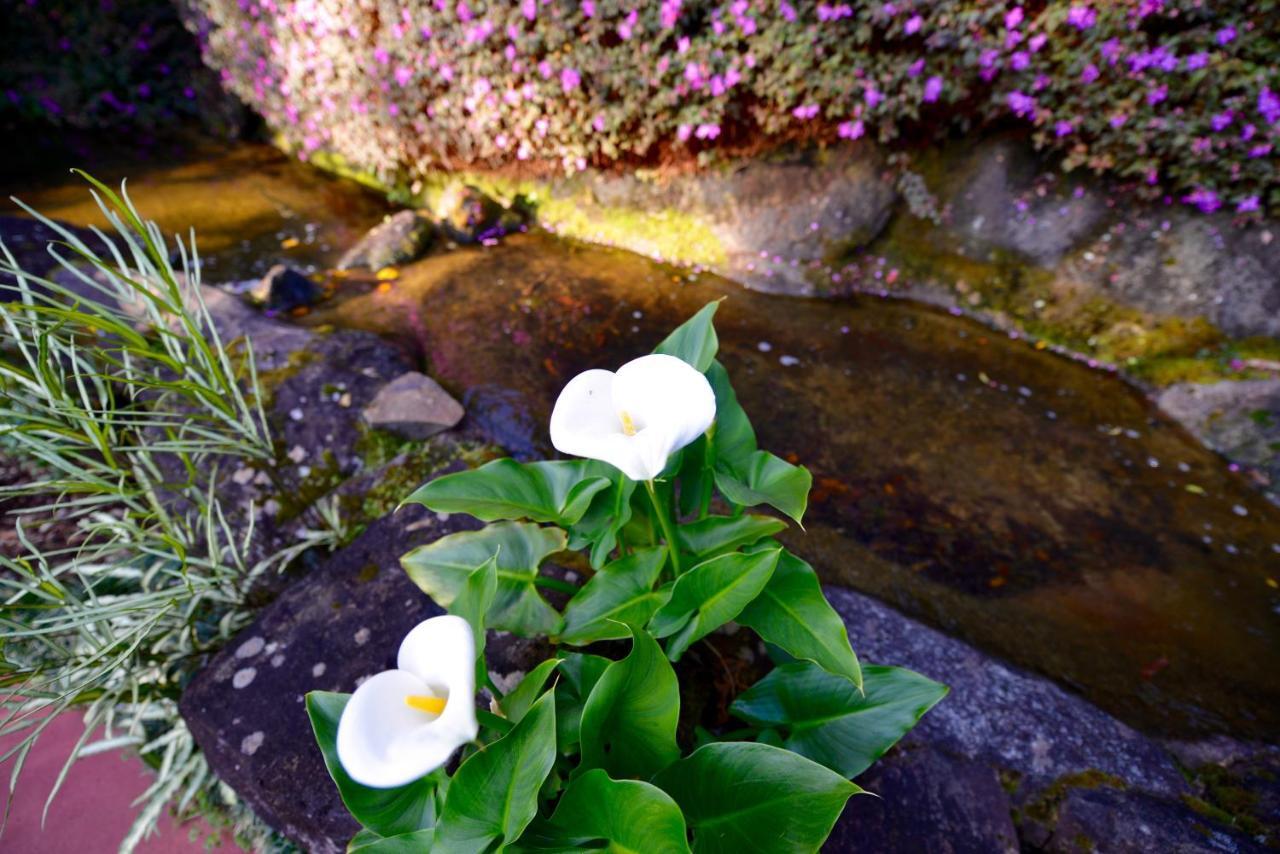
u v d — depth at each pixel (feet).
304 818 5.45
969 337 13.00
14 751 5.57
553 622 5.21
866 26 11.60
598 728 3.97
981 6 11.22
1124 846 5.41
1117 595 8.61
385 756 3.04
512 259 14.84
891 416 11.13
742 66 12.49
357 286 13.67
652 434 3.42
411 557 5.62
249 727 6.01
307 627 6.70
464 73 14.49
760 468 5.41
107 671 5.92
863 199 13.67
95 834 6.45
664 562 5.27
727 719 6.01
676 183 14.65
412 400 9.76
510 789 3.73
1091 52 11.00
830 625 4.61
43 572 5.82
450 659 3.29
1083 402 11.68
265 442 9.16
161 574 7.66
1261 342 11.29
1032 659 7.75
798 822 3.89
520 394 10.91
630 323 12.85
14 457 9.10
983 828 5.32
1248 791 6.32
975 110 12.50
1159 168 11.79
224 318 11.02
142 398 9.30
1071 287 12.69
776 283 14.01
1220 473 10.50
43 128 21.27
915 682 5.02
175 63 22.67
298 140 19.85
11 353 8.60
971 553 8.99
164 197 17.85
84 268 11.81
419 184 17.62
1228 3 10.46
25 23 20.85
